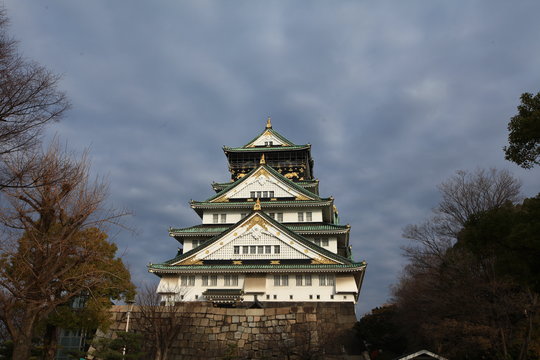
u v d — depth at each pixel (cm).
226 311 4969
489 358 3631
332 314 5200
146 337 4378
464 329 3497
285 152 7838
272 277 5553
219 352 4675
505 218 2292
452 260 3834
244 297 5394
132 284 3862
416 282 4306
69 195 2338
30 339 2203
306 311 4875
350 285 5356
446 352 3891
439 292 3850
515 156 2358
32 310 2230
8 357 3622
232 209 6550
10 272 2381
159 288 5547
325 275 5488
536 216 2180
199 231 6269
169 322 4312
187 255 5772
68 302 3619
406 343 4709
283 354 4503
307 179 7906
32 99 1820
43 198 2280
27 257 2306
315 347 4300
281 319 4875
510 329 3453
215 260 5725
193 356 4650
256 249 5772
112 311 4872
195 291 5553
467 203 4009
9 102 1770
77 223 2341
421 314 4122
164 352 4050
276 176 6762
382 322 4812
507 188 4003
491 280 3419
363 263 5347
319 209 6412
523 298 3319
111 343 3928
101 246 3172
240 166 7869
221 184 7481
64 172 2327
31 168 2139
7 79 1756
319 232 6050
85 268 2609
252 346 4775
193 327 4794
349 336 4953
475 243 2400
